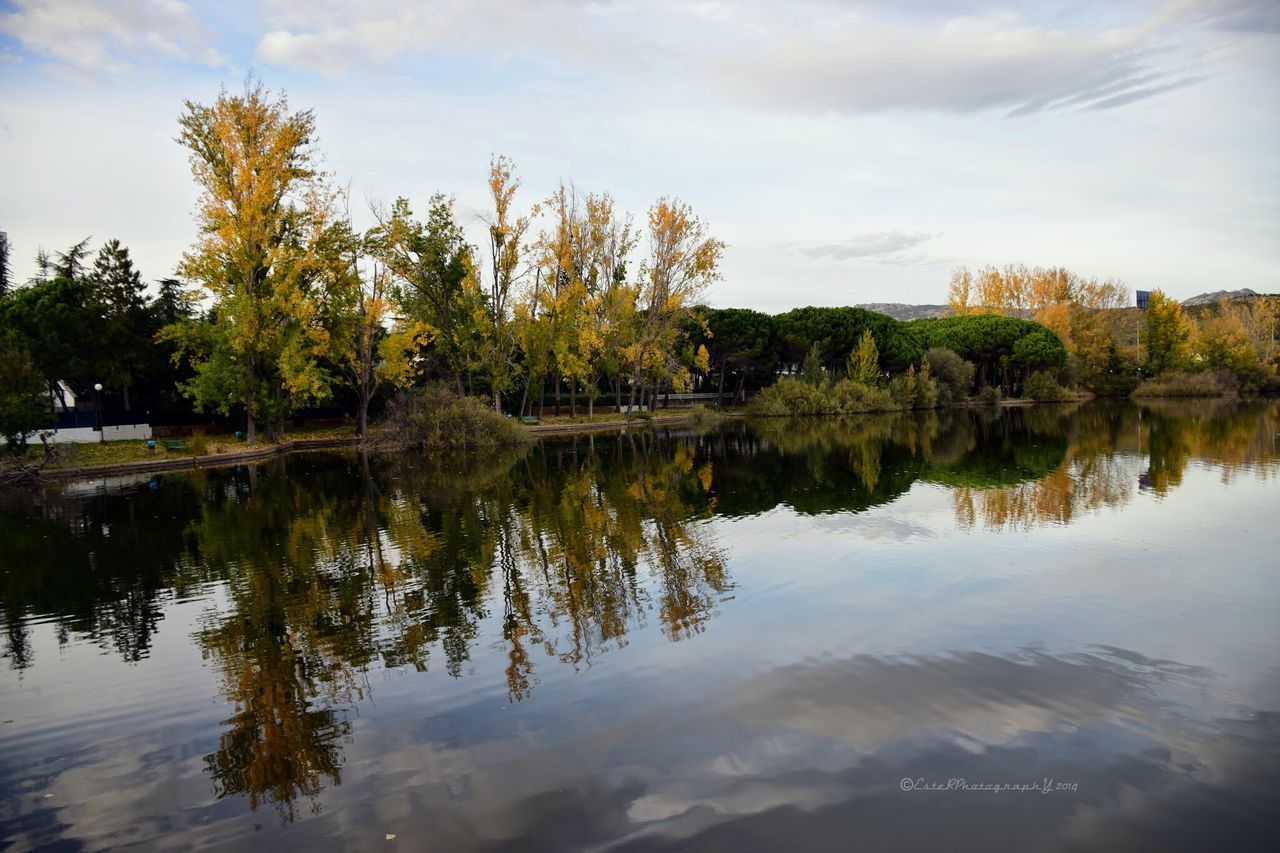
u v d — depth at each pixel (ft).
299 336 119.96
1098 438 107.96
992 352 242.37
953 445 104.42
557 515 57.21
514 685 25.64
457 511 60.54
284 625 33.50
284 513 62.49
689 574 38.91
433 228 138.10
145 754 22.13
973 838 16.28
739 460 92.32
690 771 19.40
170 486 82.53
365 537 51.55
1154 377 268.62
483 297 147.43
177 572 43.88
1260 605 31.17
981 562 39.32
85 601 38.60
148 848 17.38
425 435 119.03
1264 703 22.30
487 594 36.88
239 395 118.52
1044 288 281.13
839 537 46.37
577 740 21.38
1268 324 275.80
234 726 23.73
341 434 151.53
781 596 34.40
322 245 123.03
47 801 19.69
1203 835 16.19
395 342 138.72
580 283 155.33
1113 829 16.47
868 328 202.49
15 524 61.52
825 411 180.96
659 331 165.89
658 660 27.20
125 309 126.82
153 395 139.85
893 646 27.61
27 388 89.86
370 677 27.12
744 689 24.30
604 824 17.20
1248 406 185.16
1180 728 20.89
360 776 20.07
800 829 16.72
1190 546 41.45
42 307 119.65
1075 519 49.80
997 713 22.03
